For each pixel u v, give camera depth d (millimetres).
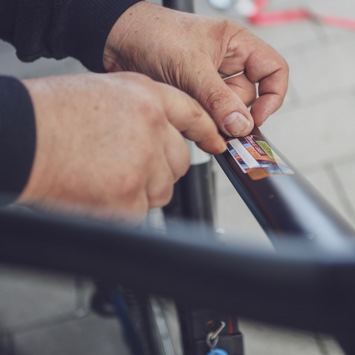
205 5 2332
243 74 742
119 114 530
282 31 2229
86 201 533
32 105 503
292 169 542
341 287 302
